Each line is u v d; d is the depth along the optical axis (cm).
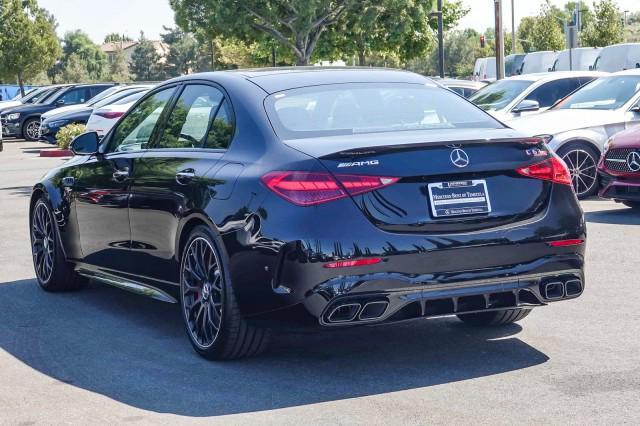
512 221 547
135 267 692
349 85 618
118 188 702
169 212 625
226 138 600
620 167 1162
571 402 490
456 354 593
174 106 683
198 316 602
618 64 3672
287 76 630
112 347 638
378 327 668
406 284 522
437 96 623
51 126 3003
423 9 4291
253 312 546
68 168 802
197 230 590
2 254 1037
